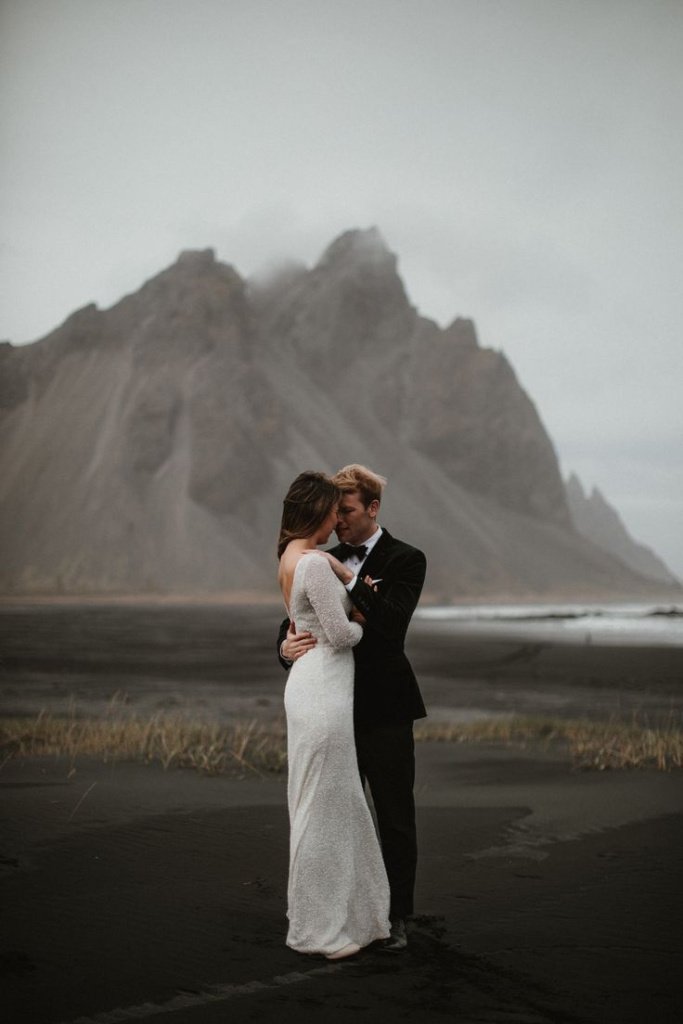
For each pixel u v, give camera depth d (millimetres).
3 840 5215
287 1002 3150
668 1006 3146
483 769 8367
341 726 3770
